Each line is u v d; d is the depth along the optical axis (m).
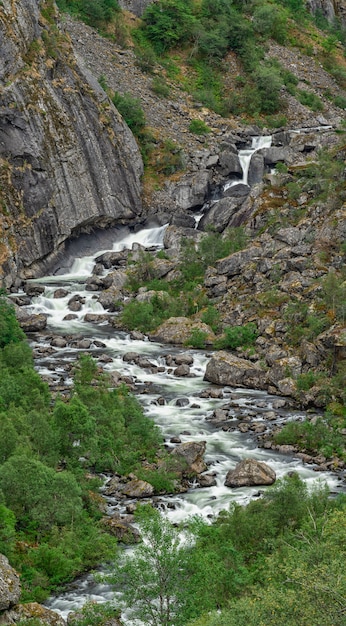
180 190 102.75
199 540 35.34
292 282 72.31
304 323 66.50
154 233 97.62
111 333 74.38
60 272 91.25
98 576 32.97
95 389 55.66
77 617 31.80
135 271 85.81
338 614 23.97
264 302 72.12
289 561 29.59
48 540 37.75
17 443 42.75
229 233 85.69
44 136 92.44
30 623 29.94
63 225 92.56
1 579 31.12
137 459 47.31
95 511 40.75
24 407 49.62
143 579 30.80
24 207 89.19
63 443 44.78
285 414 56.03
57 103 95.62
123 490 43.62
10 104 90.00
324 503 38.84
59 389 57.47
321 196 82.81
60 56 99.94
